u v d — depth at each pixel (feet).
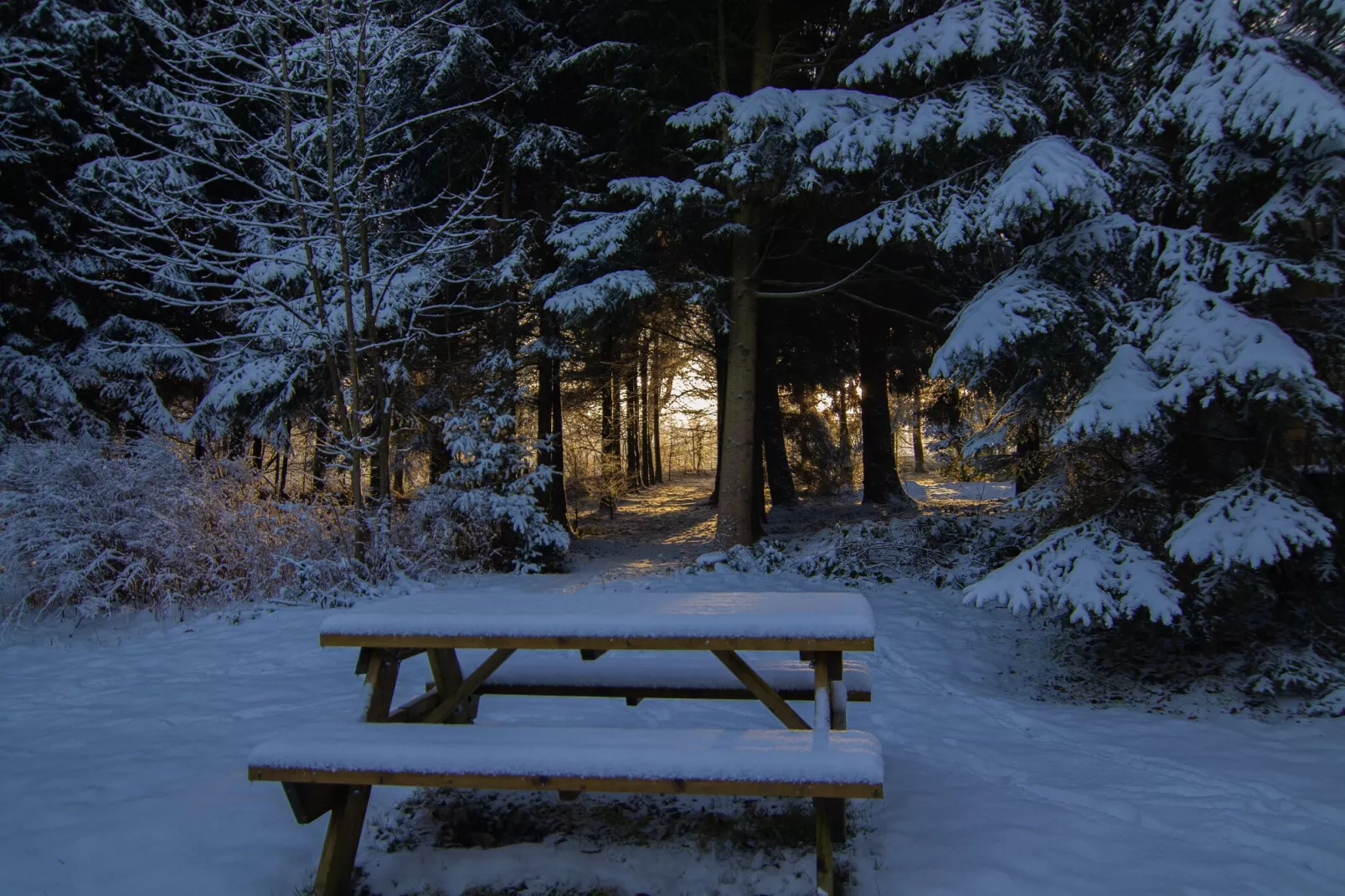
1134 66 22.81
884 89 32.83
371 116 35.58
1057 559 18.80
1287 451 18.52
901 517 49.14
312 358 36.58
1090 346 21.38
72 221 40.70
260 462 42.88
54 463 26.81
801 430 72.69
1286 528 16.34
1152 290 20.94
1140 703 18.21
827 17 43.06
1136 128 20.74
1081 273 22.77
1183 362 17.48
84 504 26.35
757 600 9.83
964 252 28.99
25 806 10.31
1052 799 11.28
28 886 8.41
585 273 36.29
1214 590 18.03
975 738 14.49
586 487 75.51
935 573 31.94
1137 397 17.95
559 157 43.11
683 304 44.24
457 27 34.86
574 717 14.12
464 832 10.19
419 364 42.52
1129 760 13.17
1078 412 18.42
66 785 11.06
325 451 33.83
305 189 34.12
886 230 28.22
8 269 38.14
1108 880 8.45
